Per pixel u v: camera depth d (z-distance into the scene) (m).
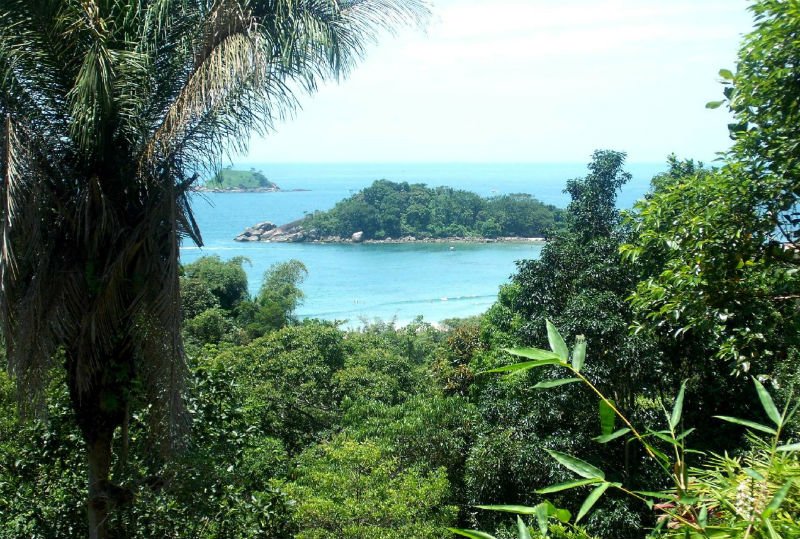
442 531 11.11
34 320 5.39
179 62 6.10
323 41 5.57
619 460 11.91
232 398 7.87
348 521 11.07
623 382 11.90
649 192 14.29
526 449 12.09
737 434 11.40
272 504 7.59
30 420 6.28
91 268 5.68
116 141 6.00
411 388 20.22
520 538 1.75
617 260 12.95
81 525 6.95
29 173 5.43
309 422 18.09
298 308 62.00
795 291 4.98
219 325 30.47
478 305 63.41
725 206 4.95
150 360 5.82
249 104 6.05
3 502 6.80
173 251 5.74
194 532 6.93
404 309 61.69
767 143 4.82
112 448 7.01
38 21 5.47
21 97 5.76
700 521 1.75
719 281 5.09
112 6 5.83
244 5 5.68
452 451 13.93
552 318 13.05
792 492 2.01
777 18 4.41
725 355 5.45
